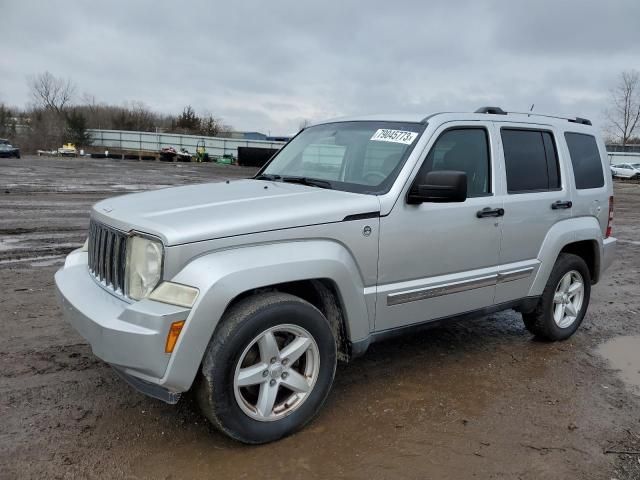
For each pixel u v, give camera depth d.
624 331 5.66
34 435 3.21
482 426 3.56
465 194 3.51
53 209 13.19
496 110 4.69
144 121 98.06
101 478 2.85
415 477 2.98
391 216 3.61
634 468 3.16
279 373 3.20
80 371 4.08
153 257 2.92
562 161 4.94
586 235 5.11
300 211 3.25
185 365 2.85
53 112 89.06
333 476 2.96
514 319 5.87
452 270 4.05
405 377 4.26
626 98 78.69
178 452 3.11
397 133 4.04
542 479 3.02
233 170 40.56
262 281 3.01
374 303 3.62
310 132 4.87
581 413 3.80
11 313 5.29
